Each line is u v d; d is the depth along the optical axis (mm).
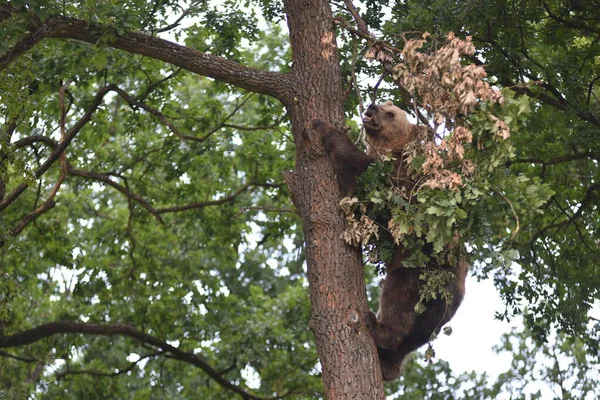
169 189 20703
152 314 21062
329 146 8898
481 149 7543
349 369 8070
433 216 7625
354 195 8633
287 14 9828
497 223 7758
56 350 21281
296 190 9008
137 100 17641
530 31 14469
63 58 14008
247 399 19625
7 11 10156
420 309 8266
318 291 8414
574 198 16531
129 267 21312
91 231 22828
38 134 18062
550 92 15031
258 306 25828
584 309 15625
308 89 9359
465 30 13383
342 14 13422
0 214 16531
